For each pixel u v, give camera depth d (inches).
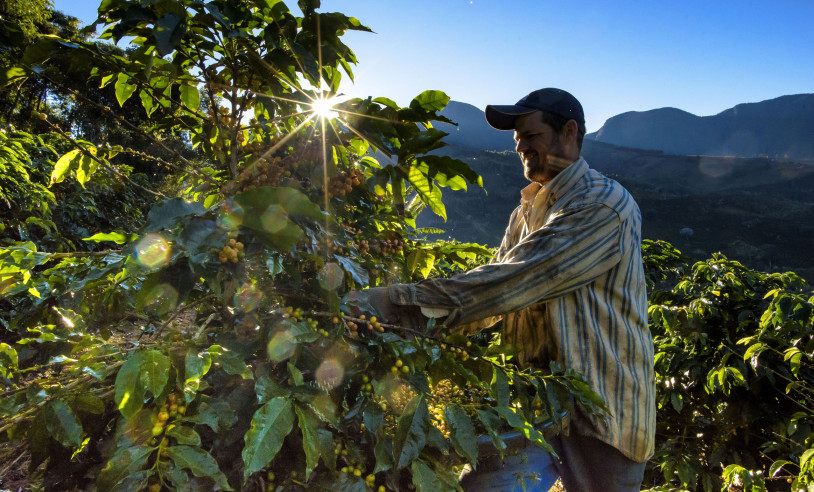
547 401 53.5
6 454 45.1
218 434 43.1
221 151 61.1
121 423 39.1
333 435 47.6
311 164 56.2
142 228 40.7
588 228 58.1
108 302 59.8
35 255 52.6
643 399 61.3
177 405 41.6
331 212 56.2
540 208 68.8
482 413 49.3
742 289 127.3
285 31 52.8
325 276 48.2
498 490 57.4
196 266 41.6
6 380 44.9
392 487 45.3
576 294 61.1
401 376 48.3
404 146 56.4
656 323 126.4
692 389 127.7
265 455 36.9
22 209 151.5
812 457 83.9
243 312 47.3
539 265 56.2
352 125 58.2
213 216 44.1
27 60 48.3
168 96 57.2
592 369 59.5
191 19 49.9
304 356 46.5
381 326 50.3
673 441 122.4
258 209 43.6
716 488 115.8
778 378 115.3
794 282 129.4
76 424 39.2
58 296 57.7
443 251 75.2
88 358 41.9
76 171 61.2
